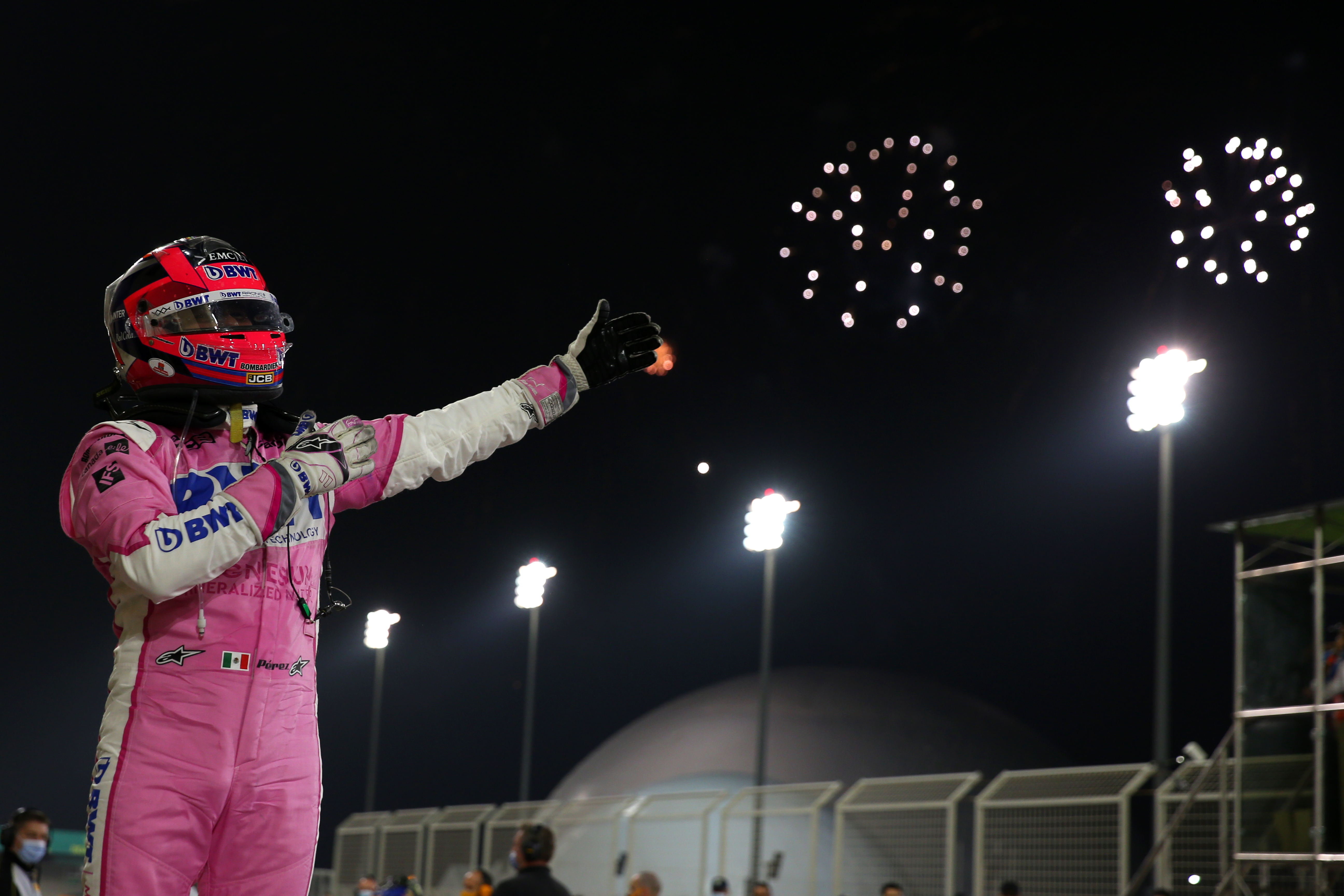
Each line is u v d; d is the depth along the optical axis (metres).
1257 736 8.45
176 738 1.88
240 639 1.94
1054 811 11.18
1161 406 12.97
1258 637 8.62
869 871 12.77
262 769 1.95
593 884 17.23
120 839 1.83
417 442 2.10
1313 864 7.74
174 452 1.99
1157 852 10.14
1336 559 8.06
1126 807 10.68
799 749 32.16
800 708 34.38
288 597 2.02
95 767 1.89
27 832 5.19
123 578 1.83
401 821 24.22
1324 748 7.89
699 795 15.99
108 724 1.91
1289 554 9.02
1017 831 11.45
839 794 29.92
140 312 2.05
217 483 2.01
